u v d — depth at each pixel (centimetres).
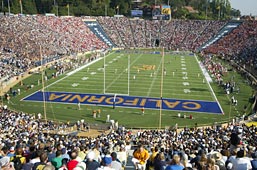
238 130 2267
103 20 10062
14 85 4662
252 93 4409
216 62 6806
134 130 3070
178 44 9250
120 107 3762
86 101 3966
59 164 829
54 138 2167
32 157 889
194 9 16300
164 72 5716
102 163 801
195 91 4484
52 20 8506
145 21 10362
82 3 13475
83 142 1953
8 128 2464
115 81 4978
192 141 1991
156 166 855
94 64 6438
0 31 6650
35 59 6050
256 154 1048
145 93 4331
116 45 9156
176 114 3559
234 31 8950
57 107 3750
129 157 1444
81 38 8531
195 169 760
